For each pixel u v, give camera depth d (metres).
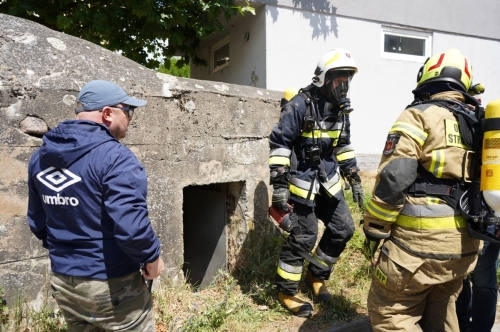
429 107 2.21
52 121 2.90
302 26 6.02
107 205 1.83
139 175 1.91
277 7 5.86
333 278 3.84
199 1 5.47
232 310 3.28
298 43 6.02
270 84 5.90
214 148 3.73
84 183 1.88
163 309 3.16
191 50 7.24
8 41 2.84
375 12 6.44
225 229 4.21
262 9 5.88
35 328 2.75
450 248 2.14
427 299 2.46
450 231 2.14
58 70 2.96
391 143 2.20
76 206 1.90
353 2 6.29
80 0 5.47
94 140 1.91
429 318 2.45
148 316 2.14
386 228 2.28
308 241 3.29
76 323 2.11
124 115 2.11
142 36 5.98
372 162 6.57
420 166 2.22
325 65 3.11
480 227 2.17
